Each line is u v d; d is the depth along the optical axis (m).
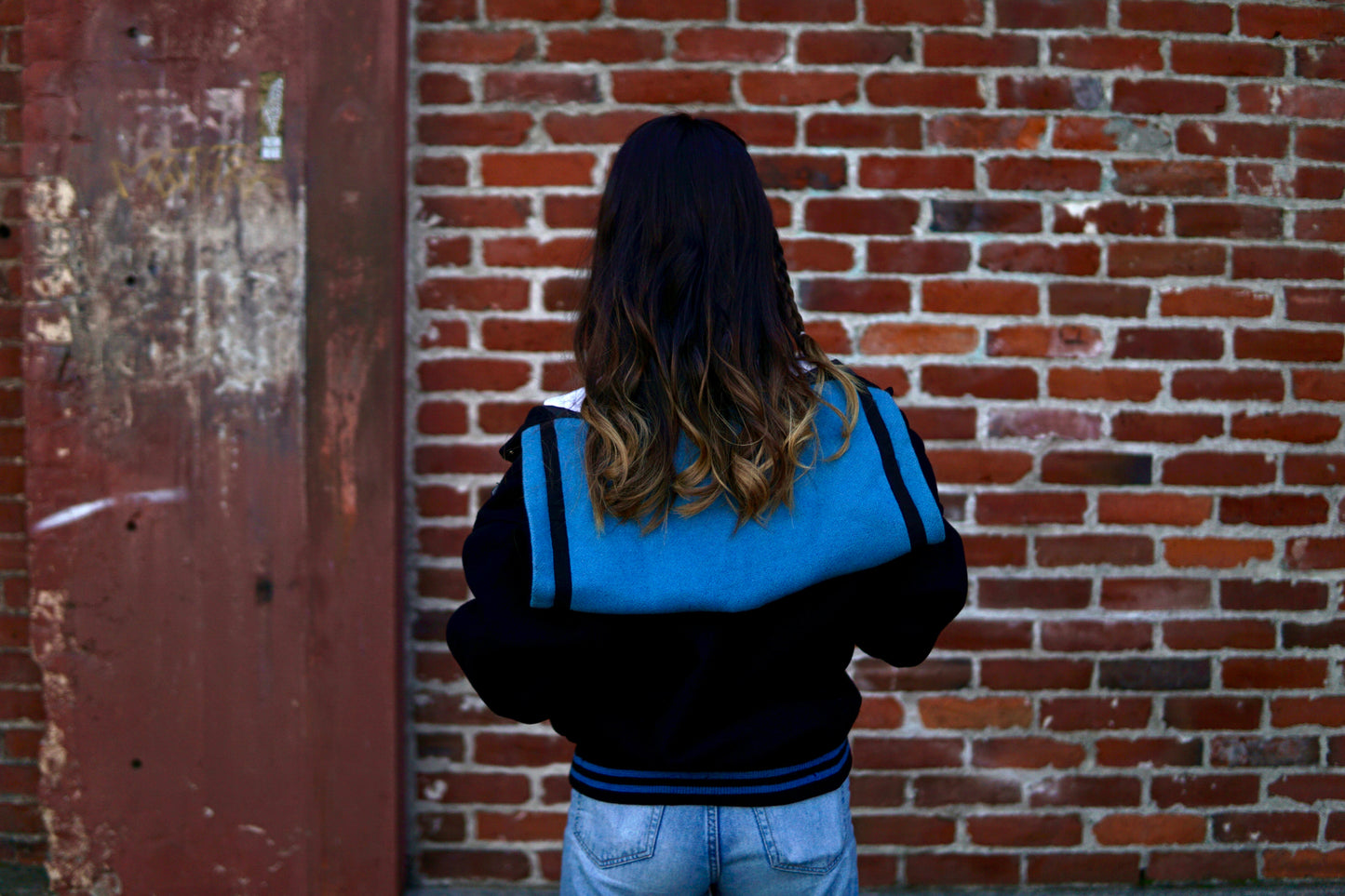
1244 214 1.93
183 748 1.85
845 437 0.97
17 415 1.99
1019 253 1.92
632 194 1.02
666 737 0.94
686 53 1.90
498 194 1.91
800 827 0.97
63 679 1.84
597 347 1.00
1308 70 1.93
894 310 1.93
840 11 1.90
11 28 1.96
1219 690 1.97
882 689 1.97
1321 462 1.95
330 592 1.83
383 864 1.86
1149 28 1.91
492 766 1.96
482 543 0.98
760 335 1.00
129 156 1.80
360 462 1.82
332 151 1.79
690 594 0.90
